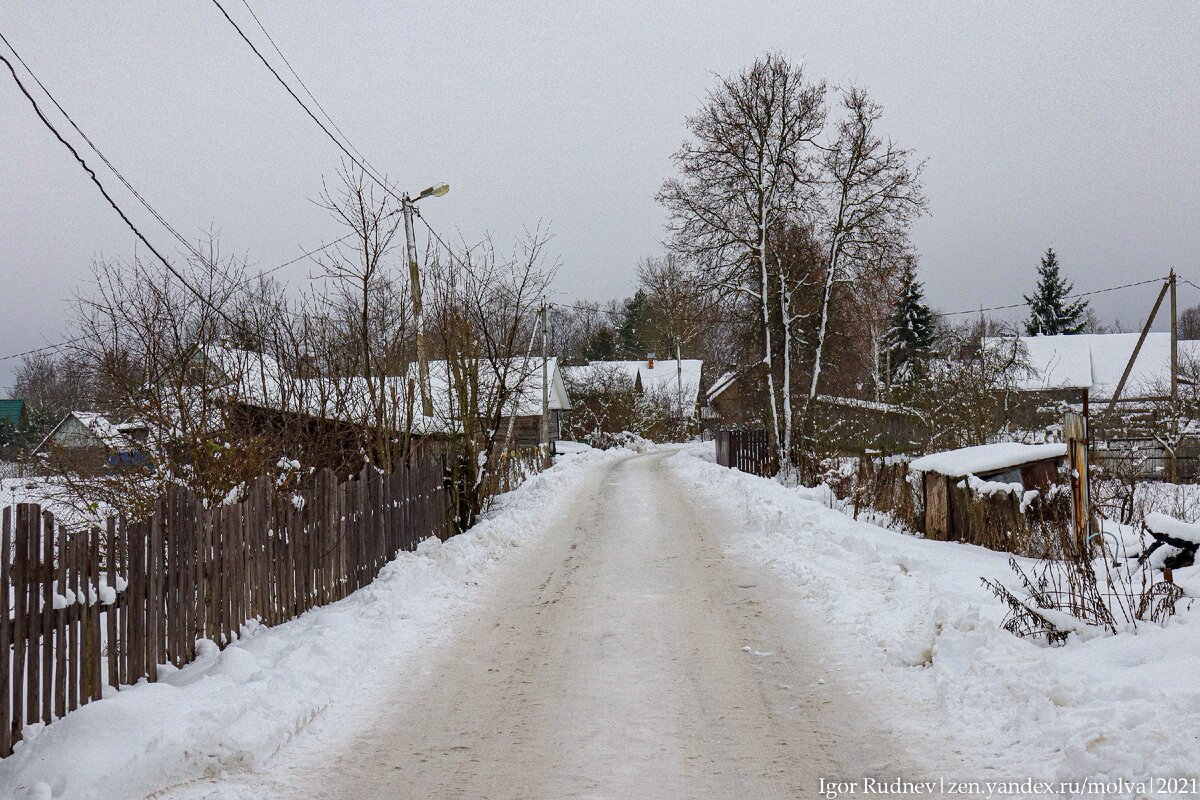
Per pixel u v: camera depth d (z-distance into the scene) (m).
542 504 19.25
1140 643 5.81
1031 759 4.62
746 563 11.55
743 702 6.04
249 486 9.06
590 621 8.63
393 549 12.05
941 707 5.62
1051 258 75.31
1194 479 23.45
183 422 9.59
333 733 5.70
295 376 13.08
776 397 31.78
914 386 30.66
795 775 4.78
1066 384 53.41
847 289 30.86
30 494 10.88
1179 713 4.50
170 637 6.66
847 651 7.13
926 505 13.27
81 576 5.66
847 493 18.89
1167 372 52.41
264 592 8.23
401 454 14.32
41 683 5.36
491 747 5.37
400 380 15.38
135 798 4.66
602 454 48.12
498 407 16.59
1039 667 5.67
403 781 4.88
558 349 90.69
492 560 12.45
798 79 30.12
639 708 6.00
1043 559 9.73
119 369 10.13
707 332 32.41
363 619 8.34
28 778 4.75
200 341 10.73
